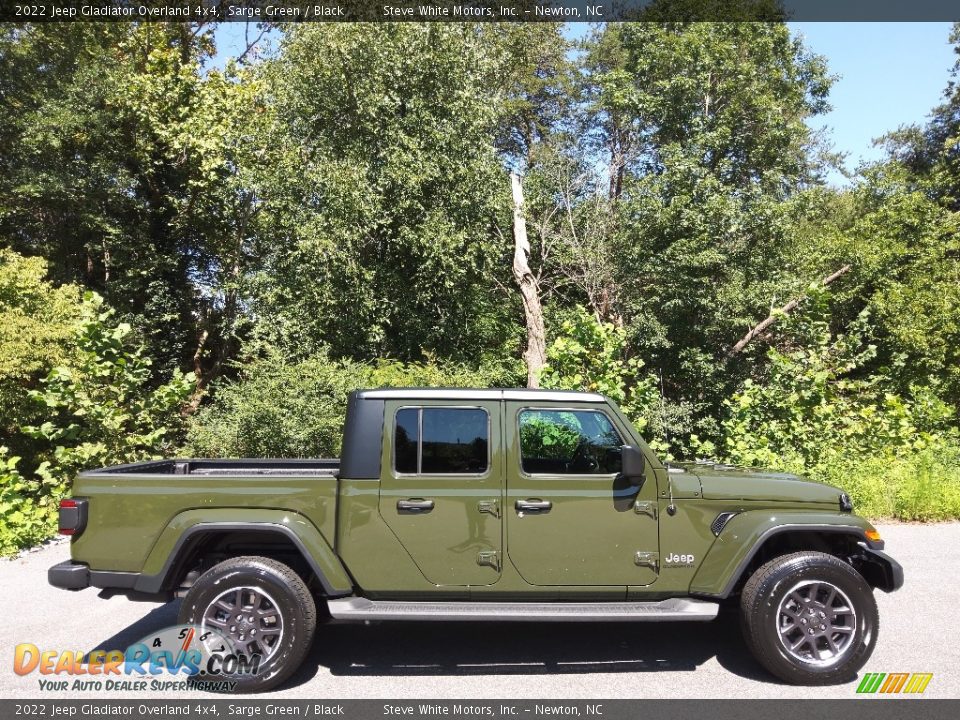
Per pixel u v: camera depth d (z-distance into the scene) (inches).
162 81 685.9
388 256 657.6
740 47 780.0
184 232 783.1
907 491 368.8
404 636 206.7
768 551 188.2
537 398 179.9
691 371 684.7
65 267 741.3
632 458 168.7
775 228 672.4
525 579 174.2
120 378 403.9
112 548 170.4
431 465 176.2
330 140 629.3
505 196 704.4
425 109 646.5
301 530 170.2
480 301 706.8
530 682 172.4
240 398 437.4
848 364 515.5
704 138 709.9
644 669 180.5
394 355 643.5
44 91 683.4
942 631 204.7
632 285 707.4
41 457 420.2
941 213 755.4
